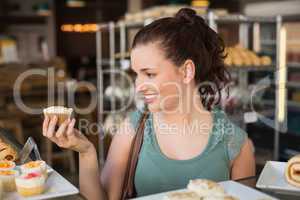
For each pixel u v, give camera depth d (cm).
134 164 134
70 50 730
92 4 727
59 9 718
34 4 710
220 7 562
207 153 134
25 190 99
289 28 440
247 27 407
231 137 138
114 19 739
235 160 140
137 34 130
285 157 419
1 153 128
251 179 110
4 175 103
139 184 134
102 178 138
